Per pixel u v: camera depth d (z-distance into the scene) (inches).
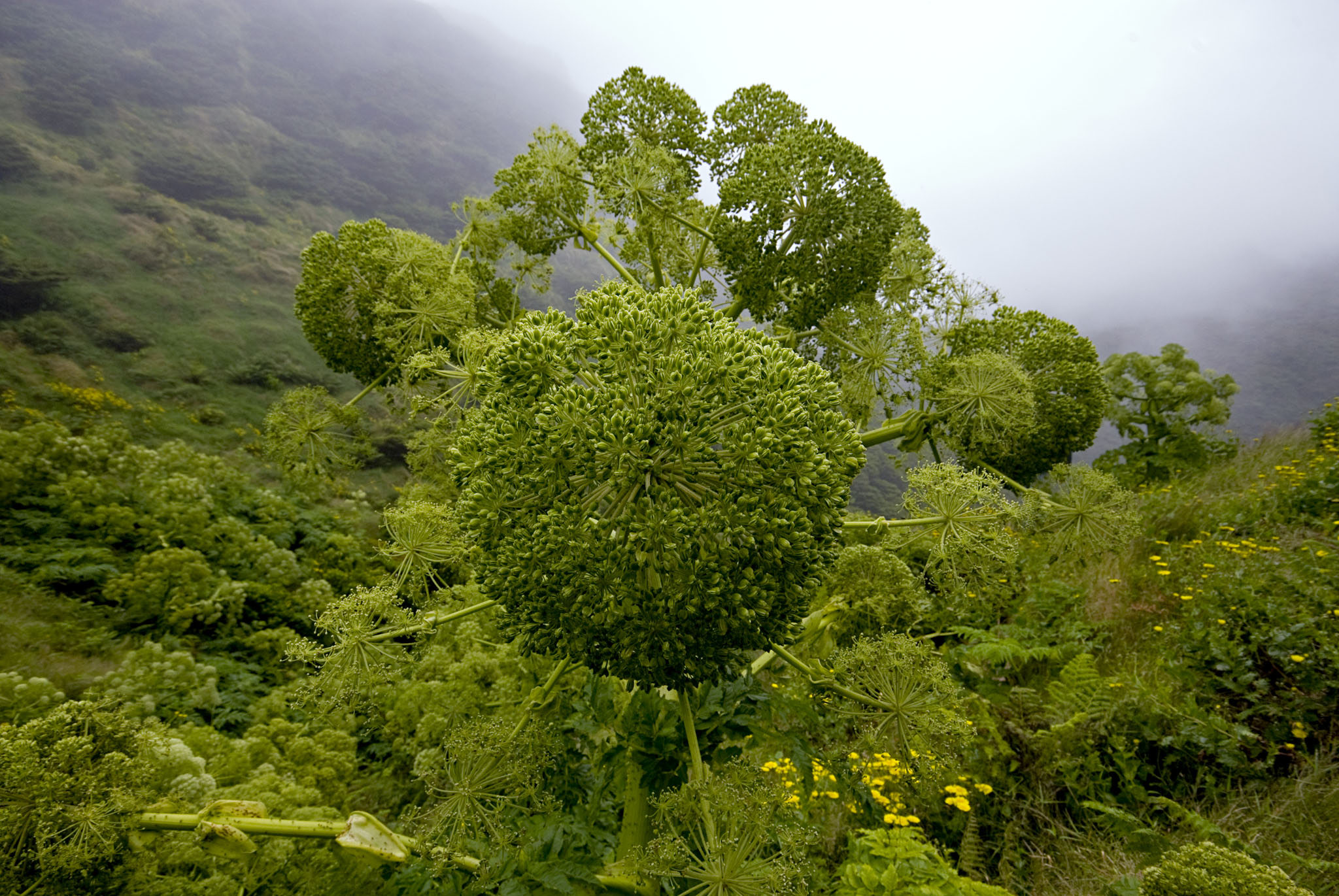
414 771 118.5
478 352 141.0
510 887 94.7
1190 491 316.2
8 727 85.7
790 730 112.2
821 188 138.4
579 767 118.9
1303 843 143.9
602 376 77.9
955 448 147.9
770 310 153.1
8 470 308.7
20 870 80.7
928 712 106.3
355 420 198.1
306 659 106.7
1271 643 184.5
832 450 80.7
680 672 79.0
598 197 172.7
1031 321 150.3
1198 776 167.8
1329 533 241.6
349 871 122.7
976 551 123.5
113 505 315.6
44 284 731.4
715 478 75.9
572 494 75.7
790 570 76.7
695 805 86.0
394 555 119.1
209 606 279.0
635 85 172.1
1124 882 141.0
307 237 1563.7
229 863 112.4
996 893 127.8
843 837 162.7
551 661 135.6
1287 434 373.7
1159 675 195.0
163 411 605.0
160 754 112.0
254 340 844.0
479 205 188.7
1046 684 217.3
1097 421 145.3
